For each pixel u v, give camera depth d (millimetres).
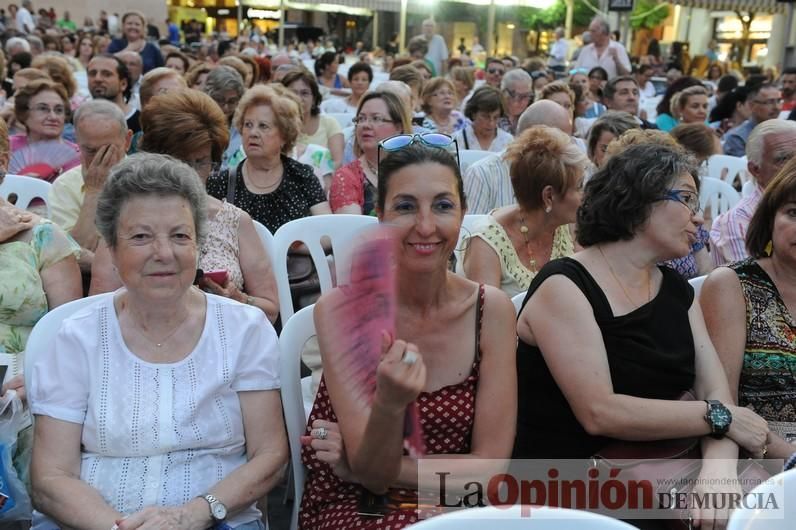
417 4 24078
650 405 2357
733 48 28672
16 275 2758
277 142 4535
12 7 23703
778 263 2773
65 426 2236
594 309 2453
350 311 1738
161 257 2182
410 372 1645
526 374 2574
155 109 3455
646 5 28188
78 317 2311
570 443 2520
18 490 2307
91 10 28312
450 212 2180
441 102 7645
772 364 2744
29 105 5535
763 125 4090
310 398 3184
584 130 8203
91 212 3600
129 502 2217
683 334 2539
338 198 4773
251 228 3488
